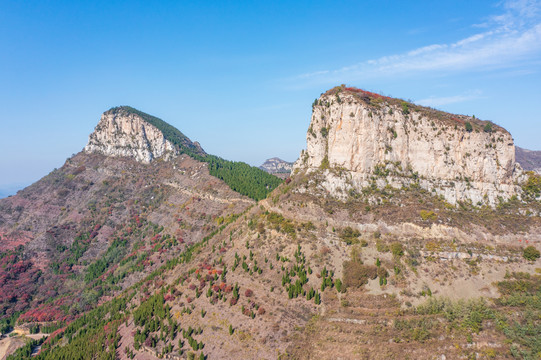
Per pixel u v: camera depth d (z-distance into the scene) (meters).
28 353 151.12
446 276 123.00
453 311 109.88
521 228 140.38
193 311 125.75
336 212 143.88
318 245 133.88
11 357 149.50
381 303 114.69
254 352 106.62
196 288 132.75
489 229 138.38
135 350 119.81
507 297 115.81
